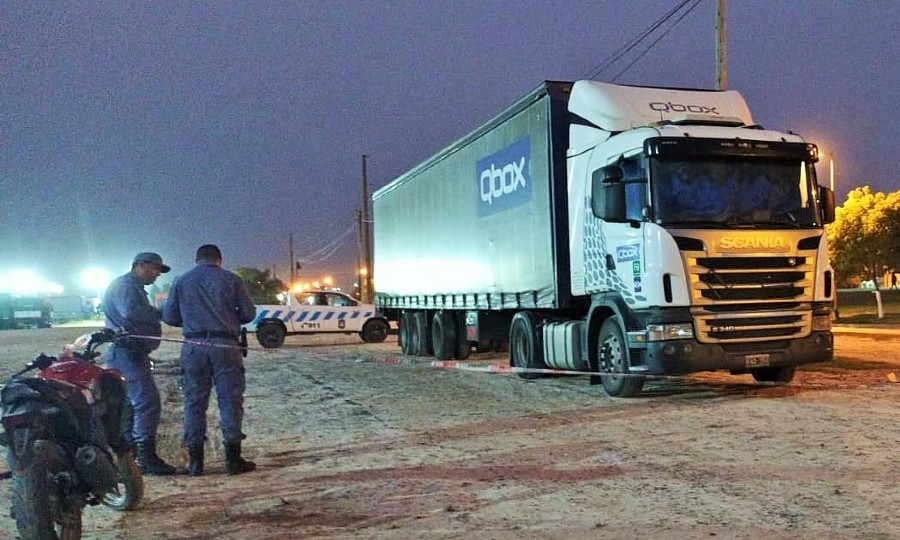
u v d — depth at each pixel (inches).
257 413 436.1
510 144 555.2
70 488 198.1
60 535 197.3
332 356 852.0
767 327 410.0
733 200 414.0
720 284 404.5
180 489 269.6
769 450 295.9
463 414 409.4
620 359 437.1
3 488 280.8
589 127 469.4
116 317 287.1
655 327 401.1
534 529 214.4
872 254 1092.5
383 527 221.3
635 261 413.7
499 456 304.2
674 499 236.7
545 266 505.4
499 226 578.9
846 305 1681.8
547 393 478.9
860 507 221.9
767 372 474.6
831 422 344.5
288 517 233.8
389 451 321.4
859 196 1127.6
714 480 256.4
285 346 1086.4
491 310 621.0
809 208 426.9
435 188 724.7
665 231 399.9
